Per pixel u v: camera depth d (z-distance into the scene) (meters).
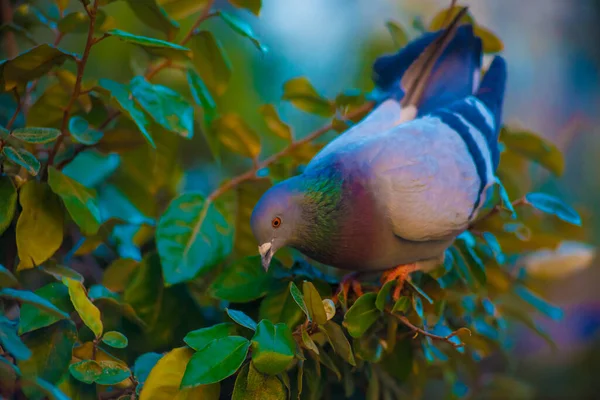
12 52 5.11
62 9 4.51
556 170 5.39
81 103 4.48
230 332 3.64
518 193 5.75
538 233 5.29
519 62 18.00
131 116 3.81
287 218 4.66
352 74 9.27
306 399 4.21
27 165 3.53
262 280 4.36
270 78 8.49
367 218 4.71
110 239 4.94
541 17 17.89
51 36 6.54
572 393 11.49
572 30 17.86
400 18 11.63
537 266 5.56
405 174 4.74
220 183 5.55
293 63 8.99
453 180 4.86
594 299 13.16
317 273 4.95
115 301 3.99
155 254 4.61
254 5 4.61
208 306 5.00
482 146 5.20
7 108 5.23
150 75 4.57
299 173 5.46
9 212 3.72
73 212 3.75
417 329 4.02
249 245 5.29
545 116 17.77
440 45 5.52
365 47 8.96
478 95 5.68
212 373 3.20
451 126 5.17
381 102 5.52
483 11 17.88
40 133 3.57
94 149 4.73
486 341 5.25
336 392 5.16
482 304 4.96
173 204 4.41
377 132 5.22
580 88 17.94
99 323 3.57
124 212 4.96
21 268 3.75
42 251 3.80
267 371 3.34
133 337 4.49
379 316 4.27
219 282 4.29
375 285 5.12
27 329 3.32
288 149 5.30
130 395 3.61
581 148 16.92
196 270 4.18
